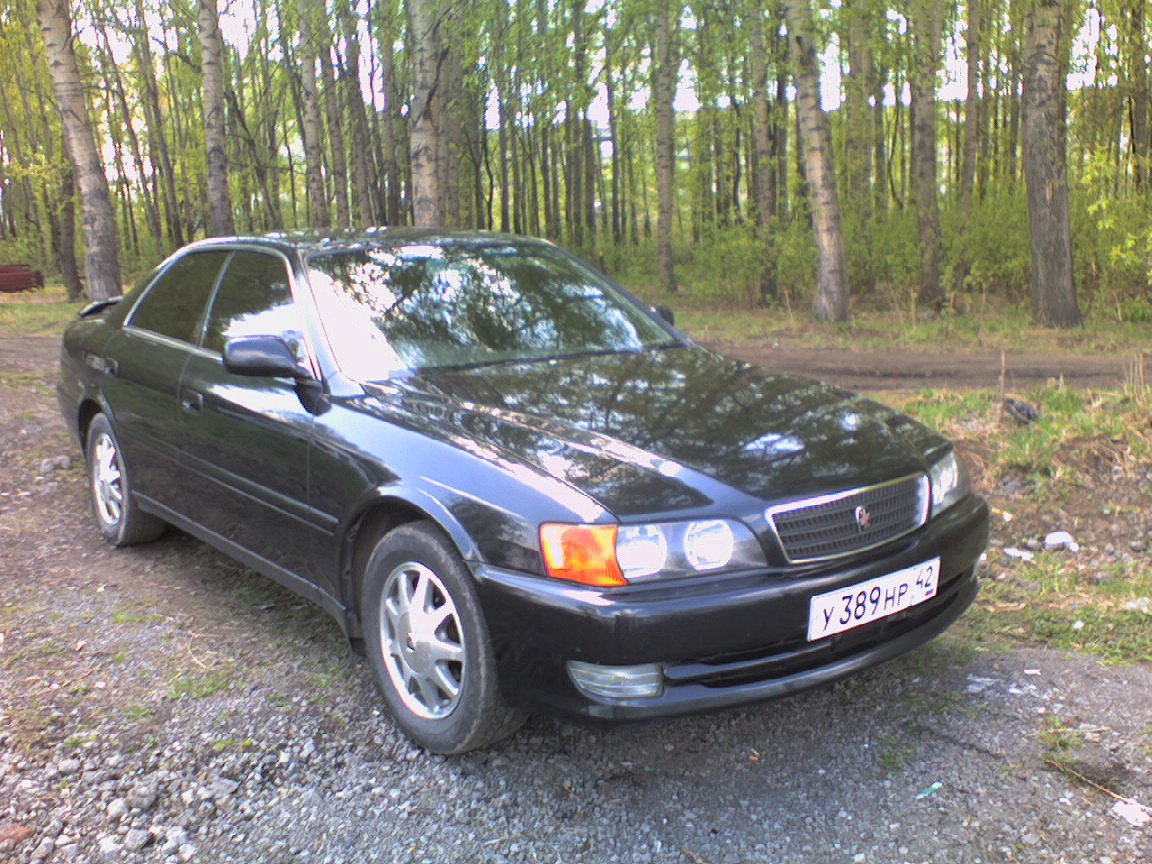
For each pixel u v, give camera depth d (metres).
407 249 3.93
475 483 2.67
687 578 2.48
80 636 3.67
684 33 20.22
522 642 2.52
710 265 18.33
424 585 2.82
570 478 2.59
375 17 15.79
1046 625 3.64
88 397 4.70
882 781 2.66
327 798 2.64
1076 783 2.60
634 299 4.30
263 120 32.69
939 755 2.78
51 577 4.29
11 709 3.11
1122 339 10.84
